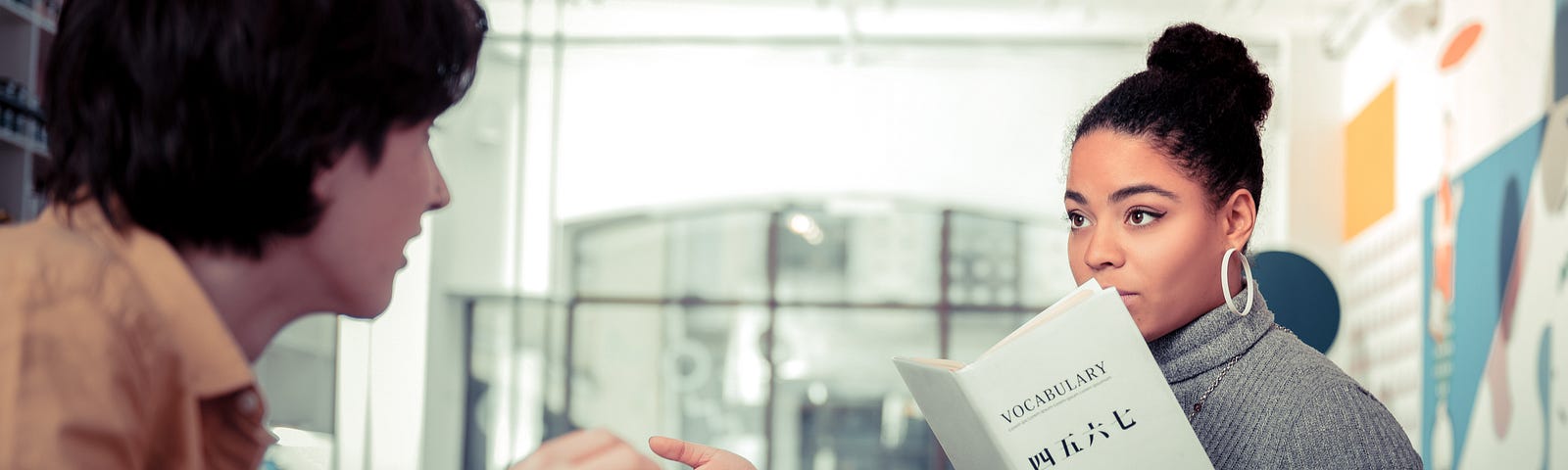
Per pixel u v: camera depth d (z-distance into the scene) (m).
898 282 10.97
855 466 11.05
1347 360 7.40
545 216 10.30
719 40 9.30
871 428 11.07
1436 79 5.93
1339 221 7.84
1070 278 10.61
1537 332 4.46
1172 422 0.91
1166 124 1.04
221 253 0.58
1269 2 7.57
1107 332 0.91
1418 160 6.18
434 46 0.62
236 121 0.56
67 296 0.49
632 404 11.03
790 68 9.84
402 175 0.62
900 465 11.05
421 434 10.02
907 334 10.95
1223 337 1.07
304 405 9.44
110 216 0.56
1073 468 0.90
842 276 11.09
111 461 0.48
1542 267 4.44
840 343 11.12
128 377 0.50
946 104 9.77
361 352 9.85
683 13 8.78
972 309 10.82
